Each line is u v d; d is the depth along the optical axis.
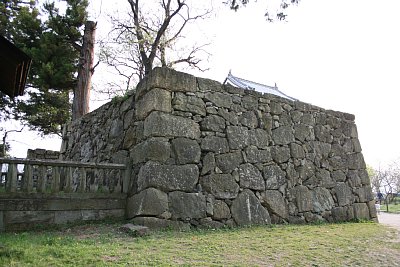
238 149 6.95
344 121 9.44
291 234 5.79
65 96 16.14
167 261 3.70
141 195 5.65
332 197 8.33
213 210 6.19
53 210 5.40
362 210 8.84
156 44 15.98
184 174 6.06
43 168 5.48
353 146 9.38
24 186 5.29
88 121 9.41
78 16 13.73
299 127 8.27
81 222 5.59
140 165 6.04
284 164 7.63
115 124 7.70
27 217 5.20
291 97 15.63
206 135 6.58
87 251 3.85
